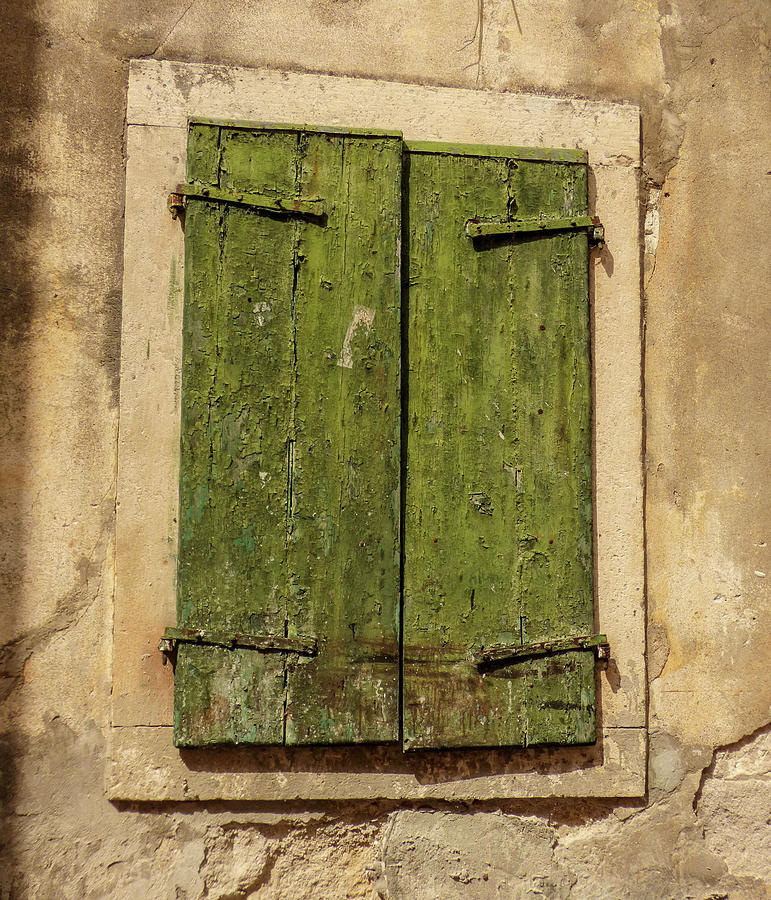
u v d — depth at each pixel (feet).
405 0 8.55
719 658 8.45
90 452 7.85
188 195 7.71
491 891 7.98
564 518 8.07
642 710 8.23
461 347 8.07
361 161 7.95
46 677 7.66
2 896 7.43
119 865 7.61
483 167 8.19
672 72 8.86
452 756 7.99
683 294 8.71
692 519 8.55
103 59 8.09
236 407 7.69
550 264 8.21
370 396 7.83
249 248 7.78
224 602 7.59
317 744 7.60
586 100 8.63
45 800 7.57
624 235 8.55
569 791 8.07
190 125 7.83
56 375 7.84
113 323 7.95
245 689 7.55
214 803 7.76
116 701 7.63
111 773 7.58
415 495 7.93
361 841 7.95
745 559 8.56
